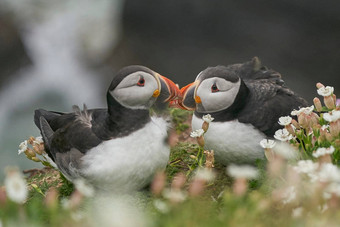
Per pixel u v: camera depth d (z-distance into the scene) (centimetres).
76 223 701
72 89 2819
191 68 2384
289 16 2169
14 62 2916
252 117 930
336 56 2134
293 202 698
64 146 910
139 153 859
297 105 979
